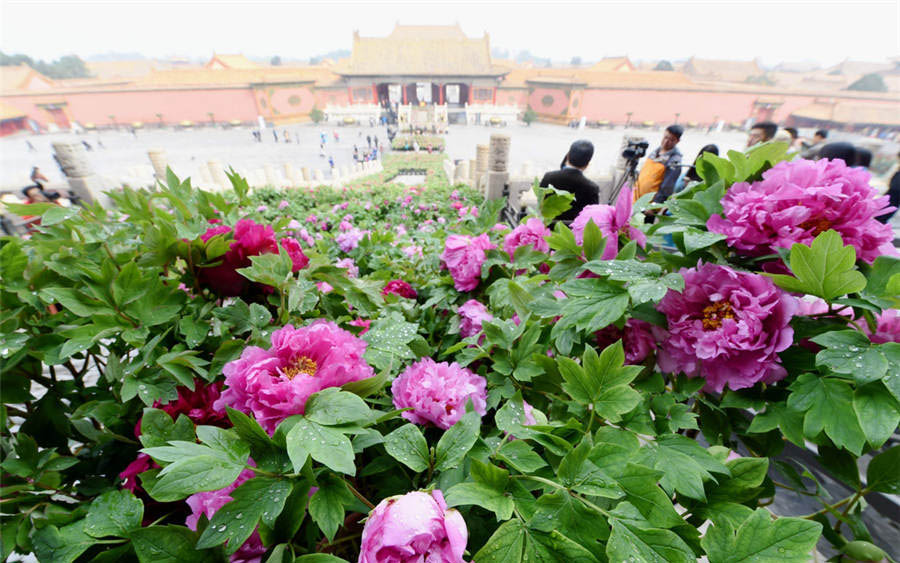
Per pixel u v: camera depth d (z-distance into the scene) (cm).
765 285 71
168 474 49
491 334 95
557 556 52
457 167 1524
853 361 60
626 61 5828
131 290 90
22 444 75
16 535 69
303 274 106
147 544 54
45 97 4884
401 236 363
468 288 137
